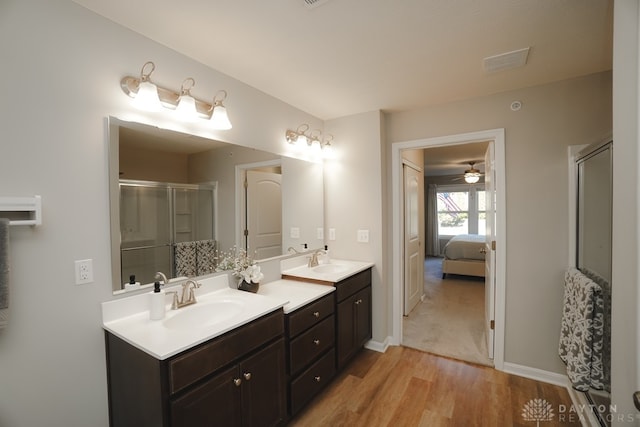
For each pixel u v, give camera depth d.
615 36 0.95
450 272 5.62
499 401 2.07
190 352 1.24
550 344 2.30
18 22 1.20
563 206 2.25
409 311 3.78
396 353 2.79
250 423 1.52
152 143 1.65
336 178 3.06
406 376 2.40
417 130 2.80
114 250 1.48
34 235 1.24
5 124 1.17
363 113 2.91
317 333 2.07
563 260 2.25
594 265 1.80
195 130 1.89
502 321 2.45
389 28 1.58
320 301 2.10
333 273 2.49
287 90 2.37
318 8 1.42
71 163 1.34
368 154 2.89
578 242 2.13
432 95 2.50
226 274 2.04
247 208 2.25
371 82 2.25
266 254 2.42
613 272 0.99
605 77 2.11
